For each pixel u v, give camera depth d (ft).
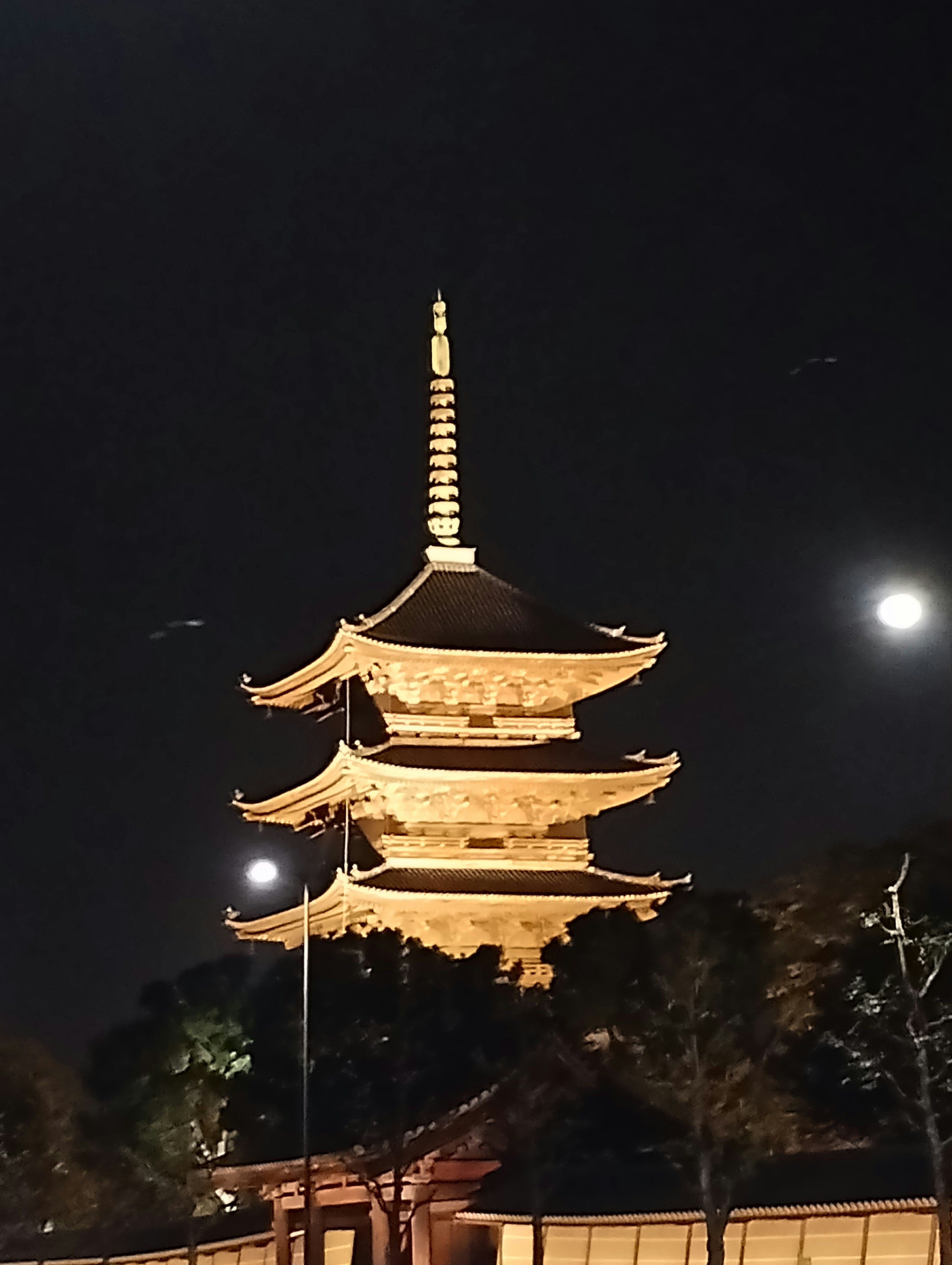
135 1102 288.51
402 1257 243.19
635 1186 251.39
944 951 224.33
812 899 260.21
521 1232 250.57
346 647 348.38
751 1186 238.89
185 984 296.92
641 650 357.82
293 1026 256.52
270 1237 278.05
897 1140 245.24
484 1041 250.57
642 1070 235.20
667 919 245.45
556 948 262.47
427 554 379.35
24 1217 319.27
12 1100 330.34
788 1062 246.47
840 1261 226.99
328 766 342.44
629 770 349.20
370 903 326.85
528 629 363.56
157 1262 288.71
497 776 340.39
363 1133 241.14
